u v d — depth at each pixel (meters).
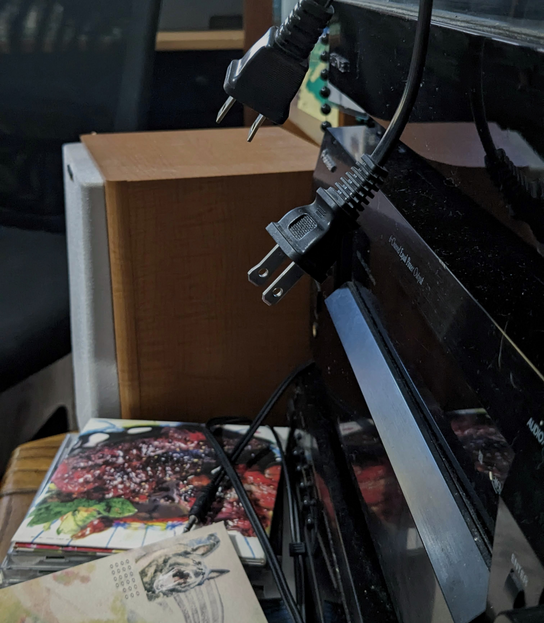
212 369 0.79
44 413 1.17
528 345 0.25
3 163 1.34
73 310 0.92
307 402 0.64
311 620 0.50
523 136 0.26
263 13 1.24
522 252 0.27
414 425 0.40
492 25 0.32
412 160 0.40
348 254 0.56
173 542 0.54
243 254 0.75
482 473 0.32
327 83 0.75
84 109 1.32
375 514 0.45
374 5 0.46
